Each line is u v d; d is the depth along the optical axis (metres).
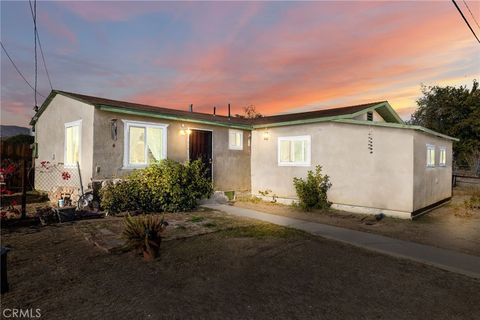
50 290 3.93
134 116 10.58
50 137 12.40
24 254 5.31
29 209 9.20
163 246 5.96
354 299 3.93
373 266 5.24
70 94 10.99
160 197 9.45
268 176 13.34
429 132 10.44
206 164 12.84
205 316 3.36
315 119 11.50
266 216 9.45
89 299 3.70
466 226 8.67
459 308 3.77
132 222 5.64
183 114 12.84
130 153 10.46
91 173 9.55
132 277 4.41
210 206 11.06
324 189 11.32
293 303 3.75
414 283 4.54
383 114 14.53
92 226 7.34
